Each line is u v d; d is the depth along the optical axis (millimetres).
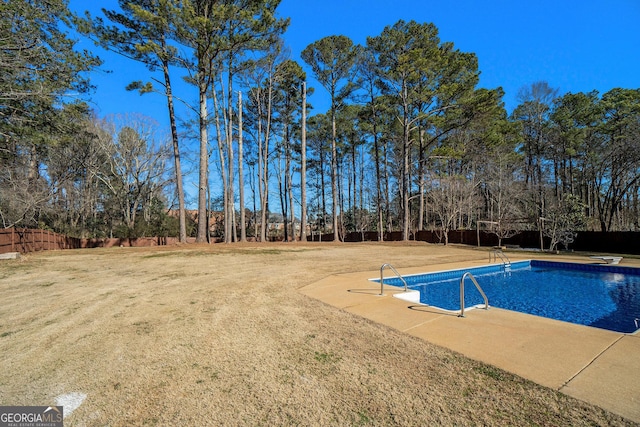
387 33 21312
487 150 24297
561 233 17375
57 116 12586
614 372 2795
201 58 15672
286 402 2535
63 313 5137
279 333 4117
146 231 28484
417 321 4516
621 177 22797
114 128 28000
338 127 30312
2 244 13047
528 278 10797
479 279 10594
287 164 29562
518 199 23688
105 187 30281
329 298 5996
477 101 20172
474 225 31422
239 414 2396
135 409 2486
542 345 3479
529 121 26344
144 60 16141
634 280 10273
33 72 11102
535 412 2250
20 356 3498
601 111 23734
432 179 25141
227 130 22547
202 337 4008
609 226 23266
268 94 24781
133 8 13266
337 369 3068
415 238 27891
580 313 6766
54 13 11305
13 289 6969
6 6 9961
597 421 2111
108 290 6816
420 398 2516
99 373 3090
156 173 30453
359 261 11852
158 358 3412
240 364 3236
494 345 3520
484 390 2580
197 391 2736
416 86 23109
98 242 24734
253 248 16094
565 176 28484
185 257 12633
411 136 26391
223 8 13656
